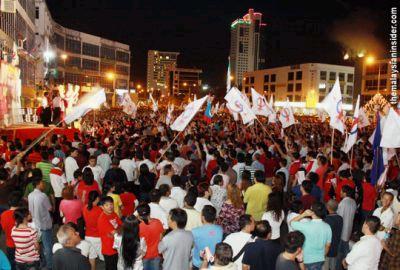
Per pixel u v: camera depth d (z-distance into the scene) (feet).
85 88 222.48
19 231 21.63
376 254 20.07
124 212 27.55
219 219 24.58
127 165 36.17
